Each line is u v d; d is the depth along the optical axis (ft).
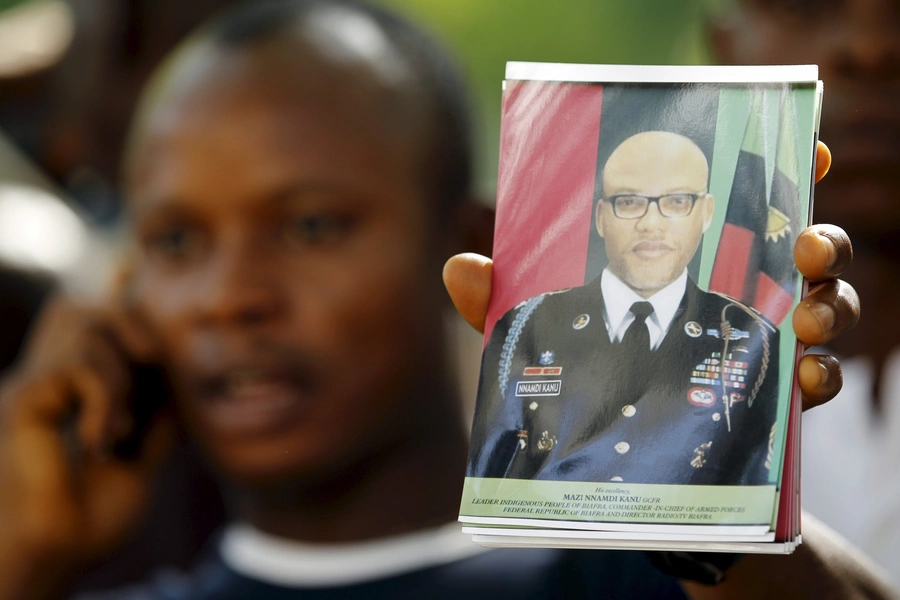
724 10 18.52
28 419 15.31
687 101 8.32
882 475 14.61
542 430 8.06
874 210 15.62
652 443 7.90
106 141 21.50
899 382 15.10
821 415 15.34
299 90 12.44
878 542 14.34
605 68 8.44
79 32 21.99
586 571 11.65
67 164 22.72
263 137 12.33
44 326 15.47
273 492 12.54
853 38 15.81
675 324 8.09
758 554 8.53
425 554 12.34
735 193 8.16
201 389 12.67
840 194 15.87
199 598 12.98
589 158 8.38
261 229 12.39
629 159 8.32
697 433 7.87
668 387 7.99
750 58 17.42
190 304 12.60
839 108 15.85
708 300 8.09
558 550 12.01
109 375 14.69
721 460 7.79
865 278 15.79
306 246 12.37
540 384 8.15
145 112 13.84
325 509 12.53
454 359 12.95
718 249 8.13
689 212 8.20
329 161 12.33
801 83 8.21
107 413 14.61
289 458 12.28
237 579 12.81
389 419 12.43
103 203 21.80
